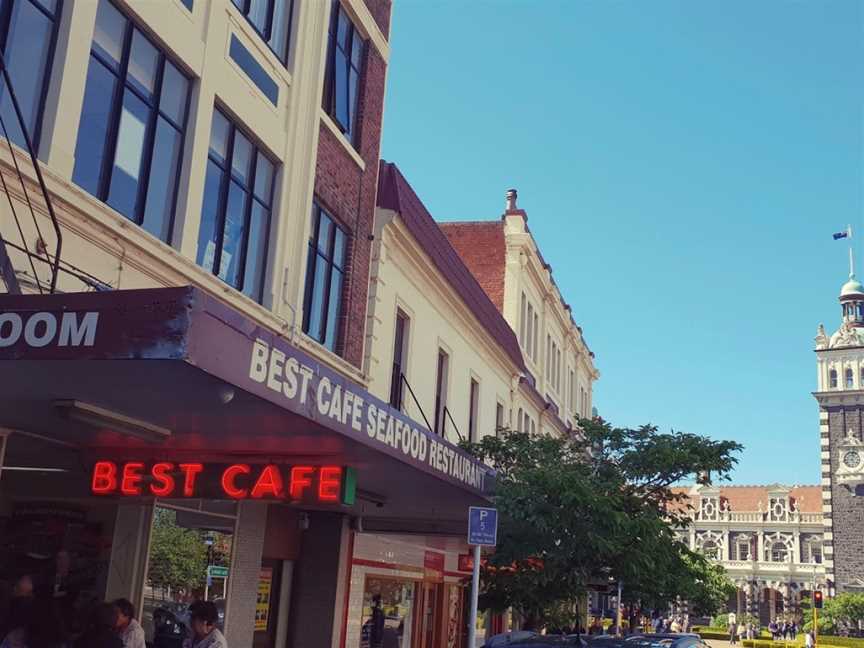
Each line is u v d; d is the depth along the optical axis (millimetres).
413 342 18969
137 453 9852
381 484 12391
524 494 13406
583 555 13484
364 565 16641
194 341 6074
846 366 85625
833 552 81062
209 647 7941
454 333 21844
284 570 15125
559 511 13352
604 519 13203
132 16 10523
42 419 8617
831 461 83500
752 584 93812
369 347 16547
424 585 20312
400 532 16422
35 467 11047
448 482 11789
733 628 67188
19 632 7238
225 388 6770
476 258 30656
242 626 13109
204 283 11438
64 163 9164
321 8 15008
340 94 16094
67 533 11078
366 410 8906
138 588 10891
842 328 87938
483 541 9812
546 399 33281
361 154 16719
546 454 16609
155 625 11242
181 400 7496
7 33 8766
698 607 25500
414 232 18234
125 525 11109
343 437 8609
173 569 11625
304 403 7637
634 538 13906
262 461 9695
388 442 9445
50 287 8523
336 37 16031
